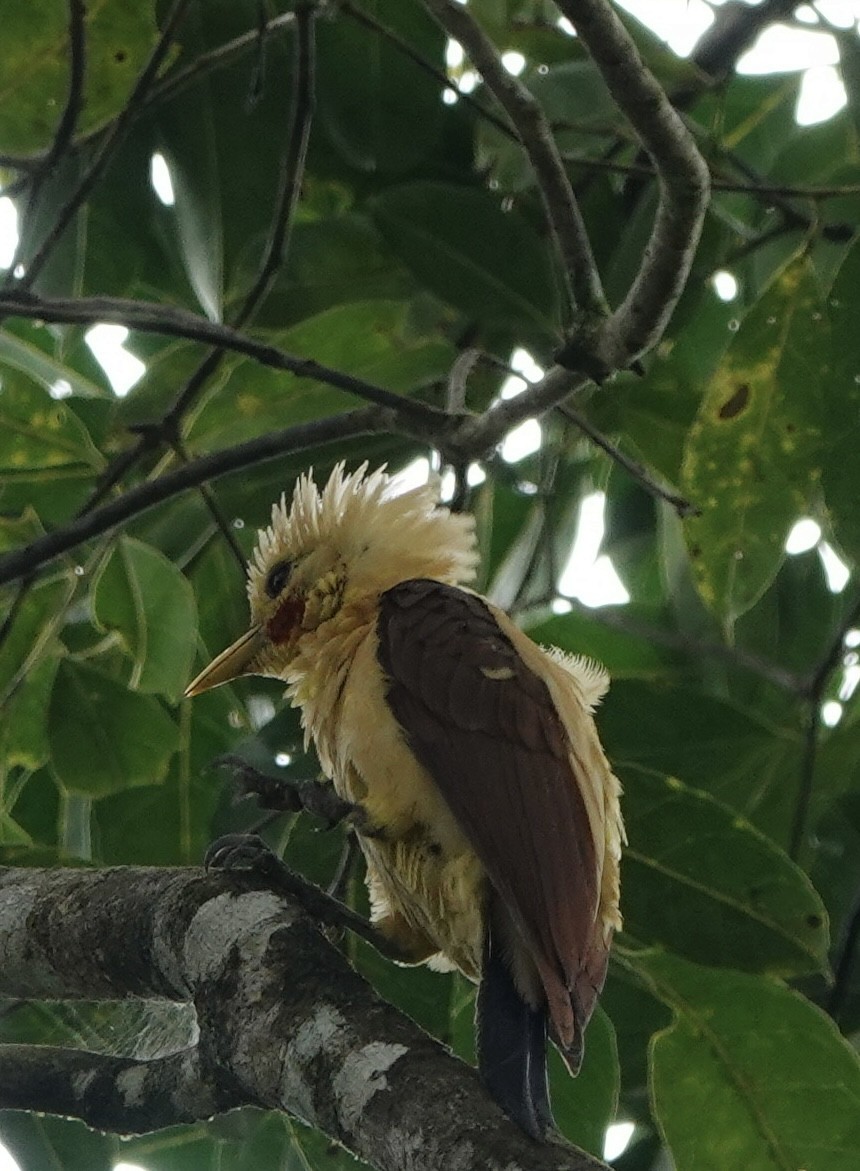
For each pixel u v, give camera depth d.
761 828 10.18
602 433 10.33
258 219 10.28
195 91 10.20
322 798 7.72
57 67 9.68
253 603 9.46
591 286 8.09
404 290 10.47
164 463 10.71
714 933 8.39
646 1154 10.01
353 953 9.08
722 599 9.11
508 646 8.03
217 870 7.30
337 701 8.31
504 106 7.89
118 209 10.65
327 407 10.02
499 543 11.37
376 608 8.54
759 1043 8.48
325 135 10.31
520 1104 5.76
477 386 10.52
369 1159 5.87
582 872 7.35
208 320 9.45
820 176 11.01
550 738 7.66
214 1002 6.63
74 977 7.32
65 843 10.91
